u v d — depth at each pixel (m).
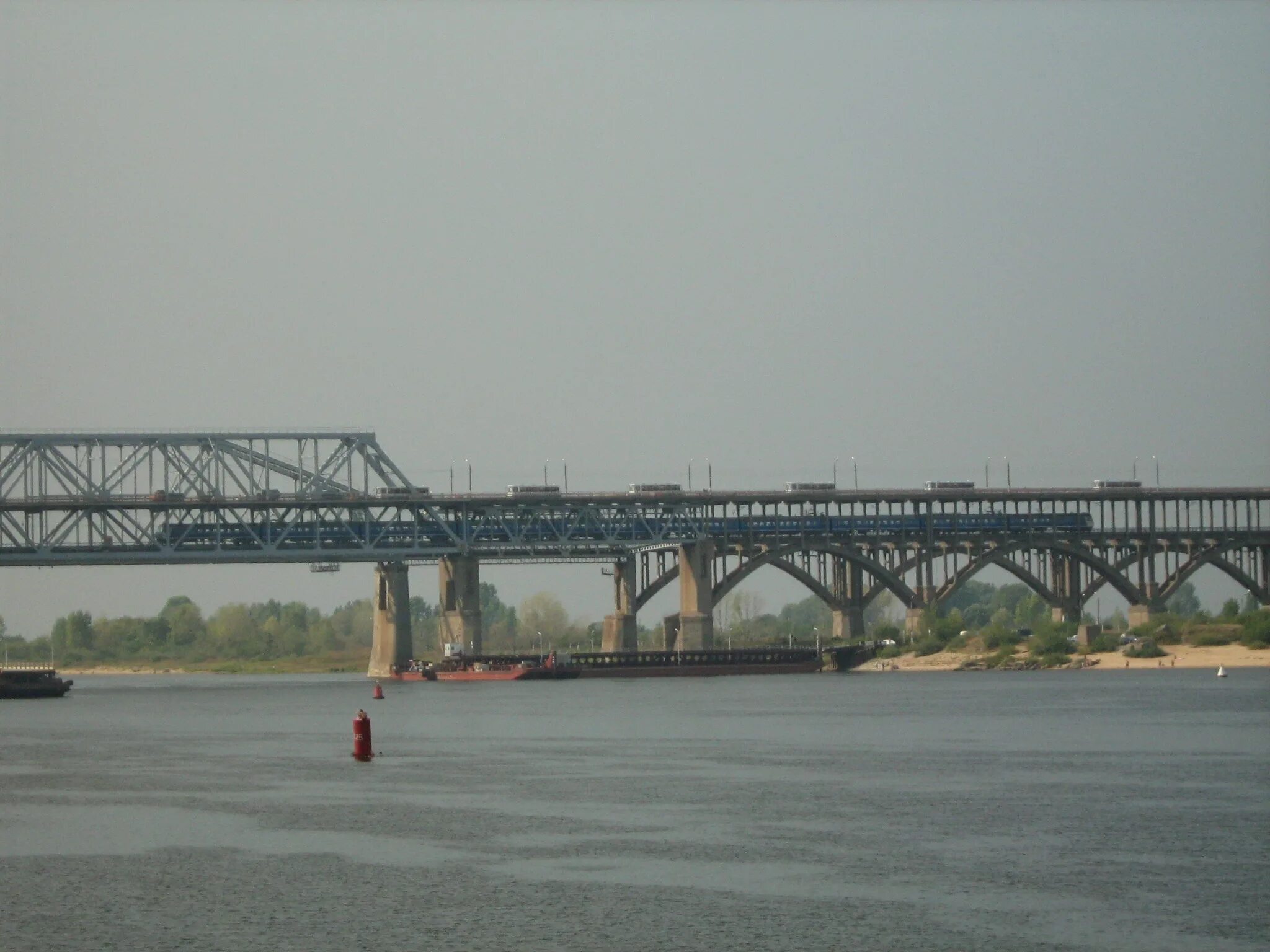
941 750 142.50
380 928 75.31
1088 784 116.56
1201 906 77.44
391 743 157.50
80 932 75.25
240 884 84.19
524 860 89.56
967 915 76.25
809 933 73.81
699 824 100.38
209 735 173.62
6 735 176.62
